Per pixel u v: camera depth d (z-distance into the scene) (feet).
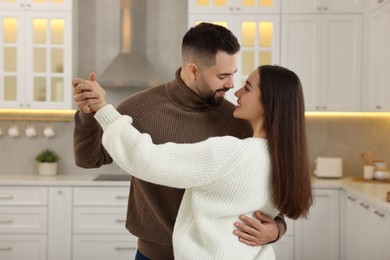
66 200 13.74
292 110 4.86
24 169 15.80
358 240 12.42
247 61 14.60
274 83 4.88
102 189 13.79
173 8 16.11
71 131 15.85
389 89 12.62
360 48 14.46
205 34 5.57
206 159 4.58
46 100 14.58
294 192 4.82
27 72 14.48
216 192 4.69
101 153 5.81
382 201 10.57
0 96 14.48
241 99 5.11
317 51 14.51
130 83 15.06
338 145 15.93
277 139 4.79
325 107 14.53
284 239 13.78
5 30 14.57
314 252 13.74
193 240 4.84
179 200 5.90
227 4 14.42
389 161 15.74
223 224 4.79
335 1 14.42
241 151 4.66
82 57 16.02
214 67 5.56
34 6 14.39
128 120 4.86
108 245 13.80
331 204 13.74
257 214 4.98
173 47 16.12
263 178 4.75
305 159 4.92
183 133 5.91
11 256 13.75
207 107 5.99
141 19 15.64
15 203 13.71
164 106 5.94
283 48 14.48
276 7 14.44
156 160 4.59
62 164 15.84
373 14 13.79
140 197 6.22
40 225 13.75
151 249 6.36
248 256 4.90
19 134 15.79
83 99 4.91
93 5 16.02
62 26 14.73
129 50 15.60
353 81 14.51
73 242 13.76
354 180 14.34
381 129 15.83
